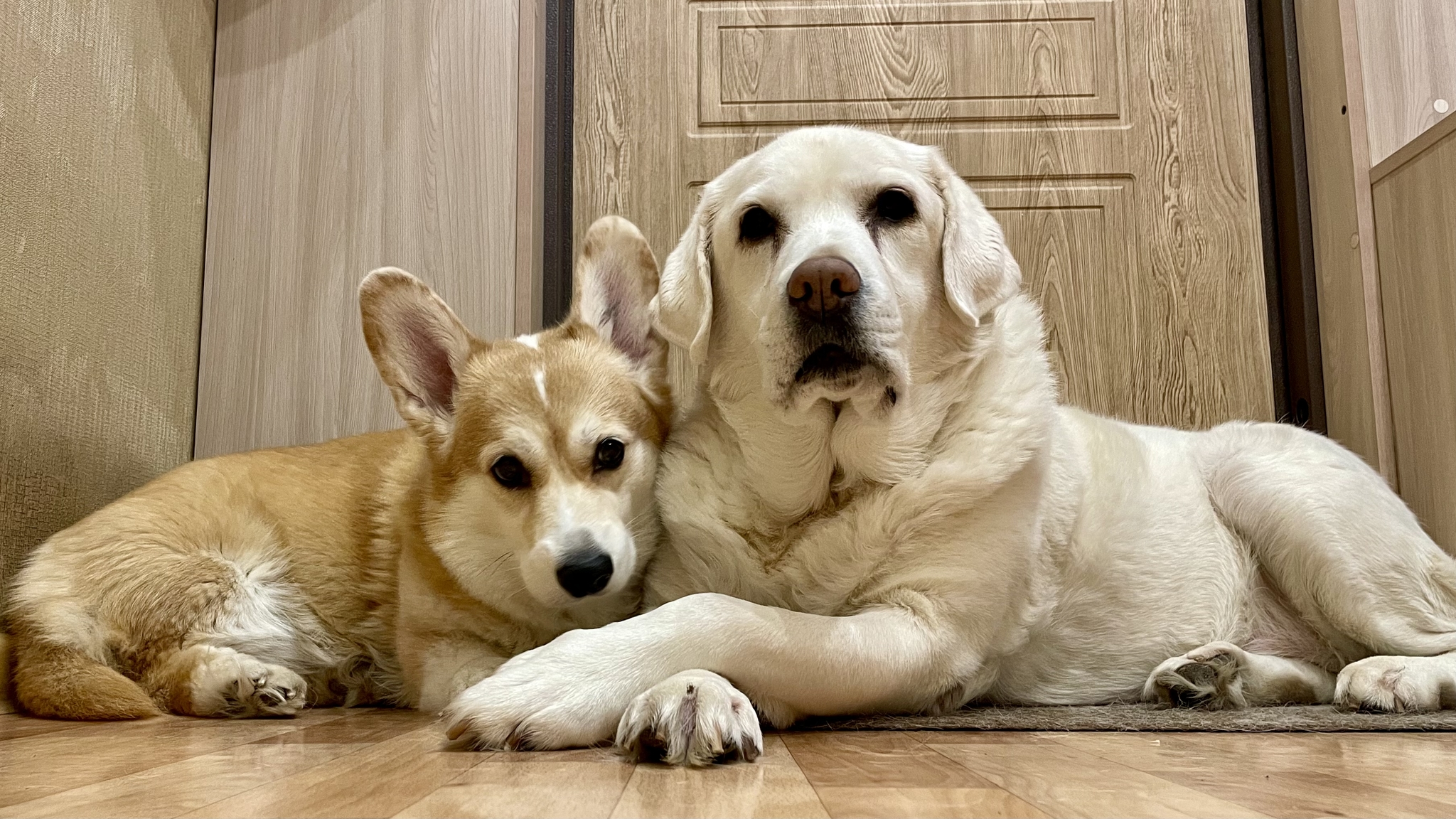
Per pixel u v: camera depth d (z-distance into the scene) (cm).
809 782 125
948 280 194
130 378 291
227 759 148
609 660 156
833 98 362
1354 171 324
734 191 204
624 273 238
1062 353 353
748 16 365
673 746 137
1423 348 298
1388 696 196
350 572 234
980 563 185
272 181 334
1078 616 214
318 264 330
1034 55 362
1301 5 353
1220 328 353
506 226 328
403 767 137
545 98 354
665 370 234
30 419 245
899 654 174
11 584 229
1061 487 208
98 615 212
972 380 199
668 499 204
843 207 190
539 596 197
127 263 289
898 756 147
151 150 302
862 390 176
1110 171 357
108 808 110
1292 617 231
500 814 105
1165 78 361
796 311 175
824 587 189
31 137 247
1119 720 183
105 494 278
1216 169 358
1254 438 239
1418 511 303
